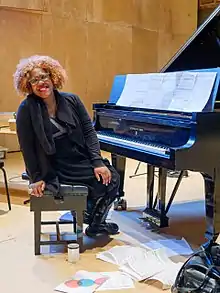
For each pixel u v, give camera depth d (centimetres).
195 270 220
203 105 279
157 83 328
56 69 295
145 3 879
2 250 295
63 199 283
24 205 407
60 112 294
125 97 362
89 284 241
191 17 951
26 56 720
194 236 322
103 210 315
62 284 242
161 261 271
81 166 299
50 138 284
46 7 730
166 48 934
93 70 813
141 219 364
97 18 804
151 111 316
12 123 506
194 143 260
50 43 748
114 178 309
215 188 268
